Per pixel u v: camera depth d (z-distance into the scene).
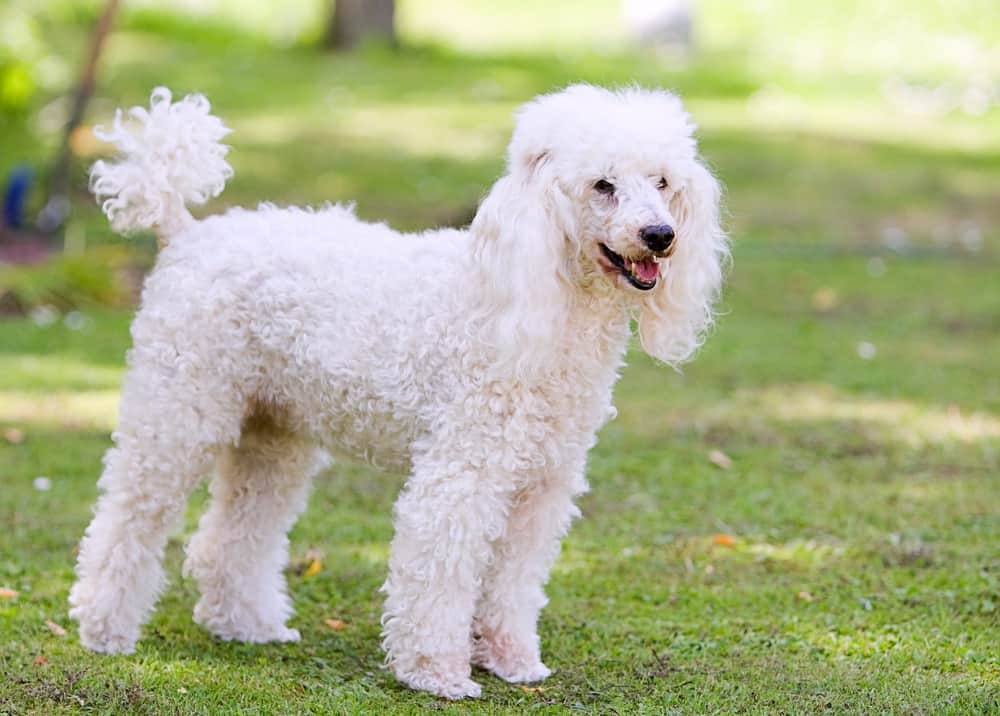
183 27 29.31
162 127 7.04
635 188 6.42
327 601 8.04
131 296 14.59
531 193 6.42
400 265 6.77
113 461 7.03
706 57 29.59
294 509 7.59
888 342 13.70
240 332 6.87
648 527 9.12
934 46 30.53
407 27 32.03
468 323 6.48
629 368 12.95
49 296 14.16
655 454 10.53
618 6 35.12
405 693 6.69
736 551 8.73
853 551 8.66
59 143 18.30
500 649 7.06
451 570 6.60
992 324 14.33
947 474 10.09
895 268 16.45
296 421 7.11
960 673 7.00
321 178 18.92
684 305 6.89
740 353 13.28
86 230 16.30
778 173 20.81
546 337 6.36
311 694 6.63
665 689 6.84
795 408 11.70
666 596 8.05
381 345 6.66
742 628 7.61
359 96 24.27
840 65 29.22
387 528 9.14
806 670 7.04
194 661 7.02
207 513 7.57
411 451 6.80
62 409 11.17
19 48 19.70
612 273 6.49
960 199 19.89
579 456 6.93
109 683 6.61
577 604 7.95
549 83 25.80
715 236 7.00
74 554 8.40
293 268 6.85
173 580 8.24
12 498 9.23
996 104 26.16
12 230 16.20
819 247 17.20
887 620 7.68
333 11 28.98
